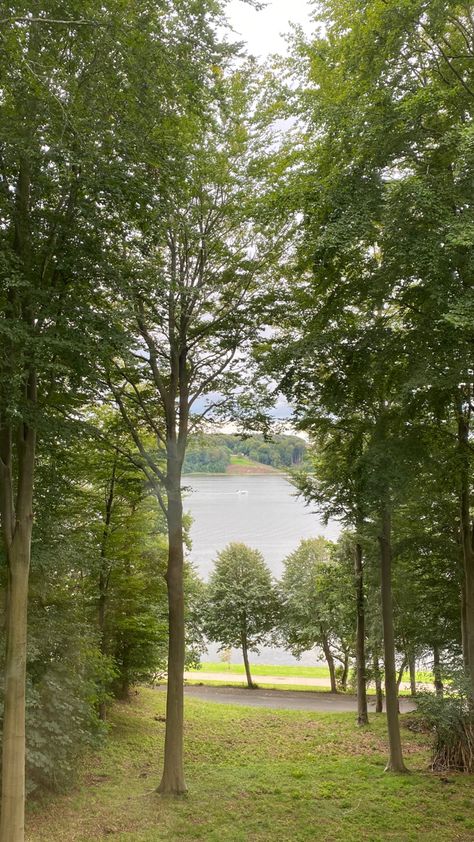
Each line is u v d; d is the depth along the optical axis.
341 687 29.22
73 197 7.06
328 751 14.13
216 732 16.39
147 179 7.15
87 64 6.81
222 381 11.84
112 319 7.45
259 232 10.96
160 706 19.75
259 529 70.56
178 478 11.25
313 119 8.27
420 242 7.19
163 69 6.73
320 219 8.42
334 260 9.05
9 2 5.95
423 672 26.31
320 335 9.25
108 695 13.55
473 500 13.59
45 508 10.34
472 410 10.66
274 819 9.16
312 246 8.48
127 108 6.96
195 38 7.07
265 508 96.62
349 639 26.72
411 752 13.45
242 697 25.73
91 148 6.57
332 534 65.44
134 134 6.98
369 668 19.62
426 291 8.27
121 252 8.28
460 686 11.43
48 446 9.55
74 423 8.30
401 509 14.14
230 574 31.38
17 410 6.49
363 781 11.07
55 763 9.87
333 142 8.27
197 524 75.06
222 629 30.16
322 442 13.12
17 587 7.18
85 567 12.49
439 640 16.52
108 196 6.89
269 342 11.73
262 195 10.15
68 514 13.84
